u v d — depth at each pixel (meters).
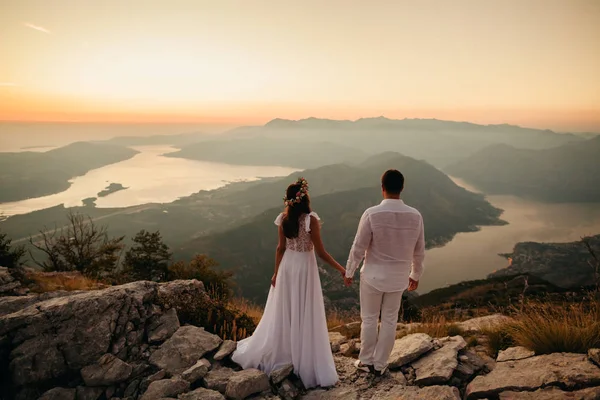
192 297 5.15
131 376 3.55
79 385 3.41
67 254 15.78
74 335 3.63
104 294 4.09
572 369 3.00
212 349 4.05
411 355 3.87
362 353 3.83
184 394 3.17
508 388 2.97
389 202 3.42
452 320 7.00
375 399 3.22
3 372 3.38
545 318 4.15
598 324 3.67
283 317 3.78
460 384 3.36
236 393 3.23
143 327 4.20
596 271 4.38
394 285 3.42
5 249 10.33
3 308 4.20
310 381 3.63
